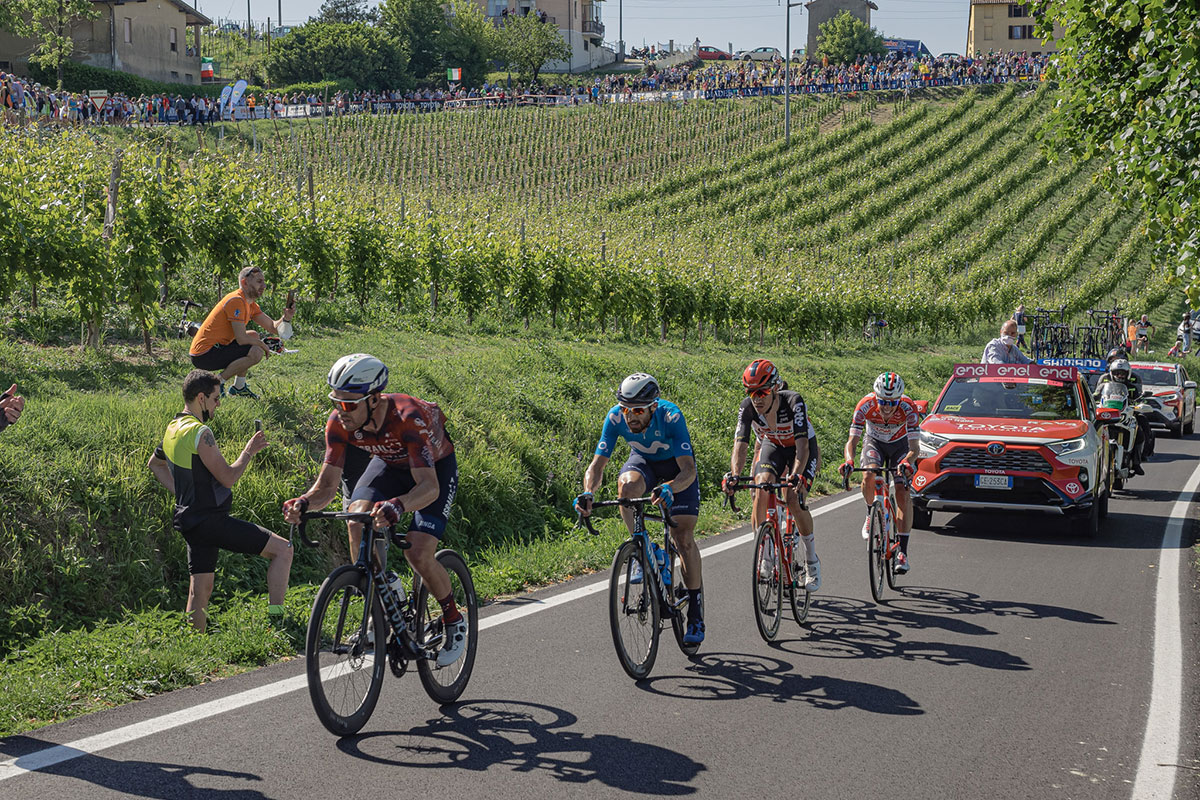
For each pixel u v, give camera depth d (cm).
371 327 1769
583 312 2484
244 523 620
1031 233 6094
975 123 7888
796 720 505
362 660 480
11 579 616
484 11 12531
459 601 699
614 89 8575
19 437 717
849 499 1297
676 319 2712
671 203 6062
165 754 439
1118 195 927
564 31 12706
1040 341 2261
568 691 543
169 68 6625
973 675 584
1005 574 876
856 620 714
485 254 2223
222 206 1573
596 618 695
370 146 6200
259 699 513
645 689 550
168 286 1617
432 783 418
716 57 13662
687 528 609
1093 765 452
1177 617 720
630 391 578
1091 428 1106
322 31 9175
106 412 812
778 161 6944
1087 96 926
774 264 4362
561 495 1075
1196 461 1853
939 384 2816
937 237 5841
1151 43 787
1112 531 1113
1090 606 756
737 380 1859
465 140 6819
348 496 700
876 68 8956
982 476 1052
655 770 439
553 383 1364
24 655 570
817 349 3300
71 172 1570
